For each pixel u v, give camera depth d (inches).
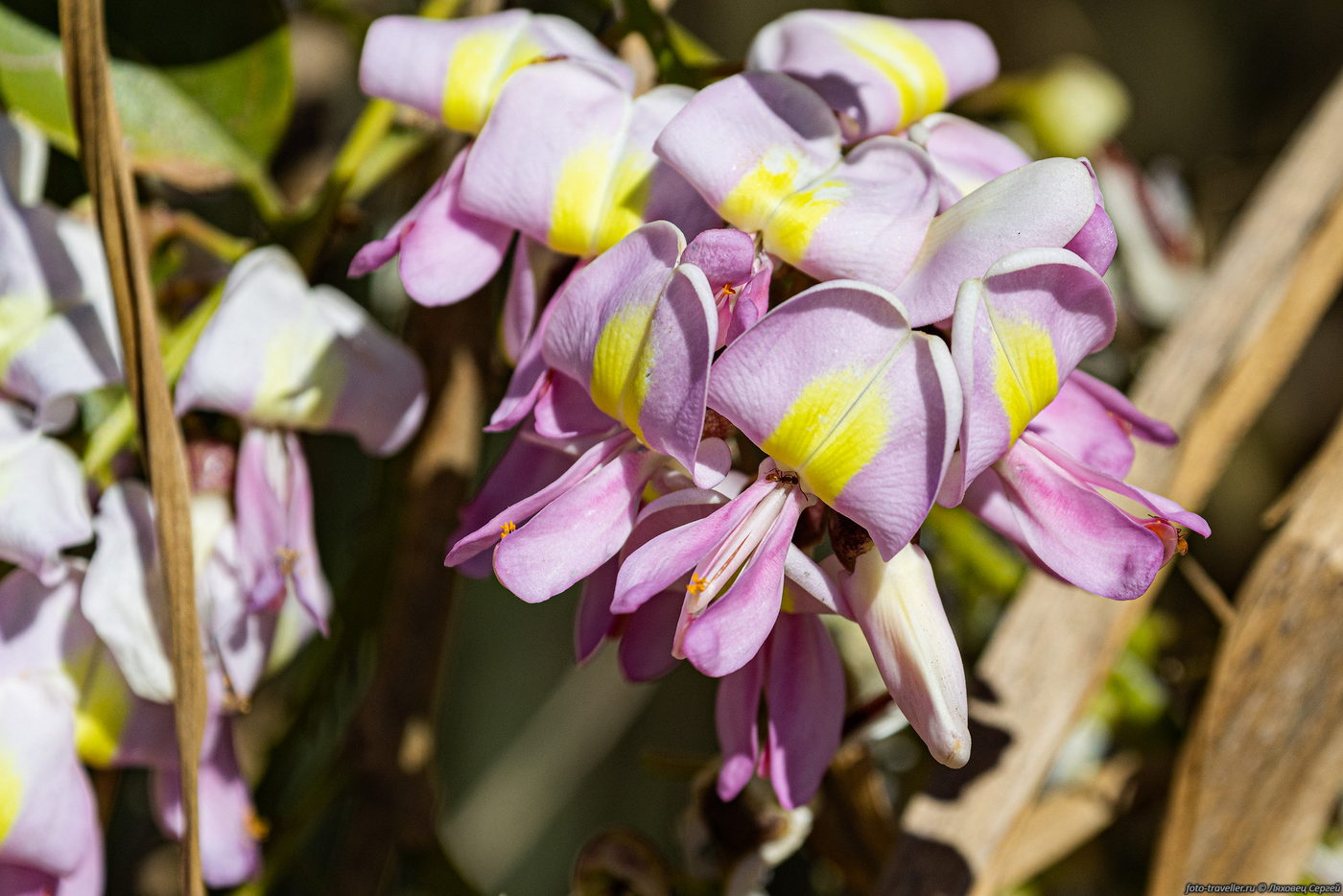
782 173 11.1
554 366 11.4
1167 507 11.1
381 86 11.9
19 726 12.1
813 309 10.7
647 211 11.4
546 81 11.5
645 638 11.7
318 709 14.8
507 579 10.9
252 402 12.6
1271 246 14.0
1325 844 15.1
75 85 11.6
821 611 11.4
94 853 12.4
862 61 11.8
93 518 12.5
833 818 14.0
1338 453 13.4
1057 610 13.4
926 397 10.7
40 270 12.6
